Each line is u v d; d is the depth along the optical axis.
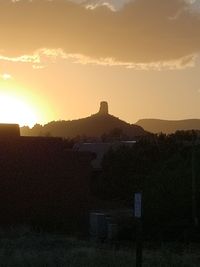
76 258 23.95
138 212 17.30
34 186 53.88
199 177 48.22
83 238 44.31
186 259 25.61
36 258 23.91
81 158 56.38
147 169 84.44
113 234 46.16
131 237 44.12
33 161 54.09
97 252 26.59
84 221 55.38
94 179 91.00
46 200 54.28
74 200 55.47
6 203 52.47
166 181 48.84
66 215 54.81
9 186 52.75
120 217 53.41
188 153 54.31
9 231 40.28
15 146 53.44
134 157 87.56
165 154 84.44
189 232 42.75
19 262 22.98
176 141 95.56
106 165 89.50
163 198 48.03
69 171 55.66
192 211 47.06
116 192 85.12
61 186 55.12
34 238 35.12
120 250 30.77
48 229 50.03
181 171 49.47
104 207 72.00
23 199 53.19
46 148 54.81
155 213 47.75
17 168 53.28
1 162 52.59
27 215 53.09
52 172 54.81
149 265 22.58
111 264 22.27
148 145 95.50
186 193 47.97
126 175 85.38
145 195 49.00
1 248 28.59
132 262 22.80
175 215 47.69
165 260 24.53
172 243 39.12
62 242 33.78
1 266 22.30
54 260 23.33
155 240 42.41
